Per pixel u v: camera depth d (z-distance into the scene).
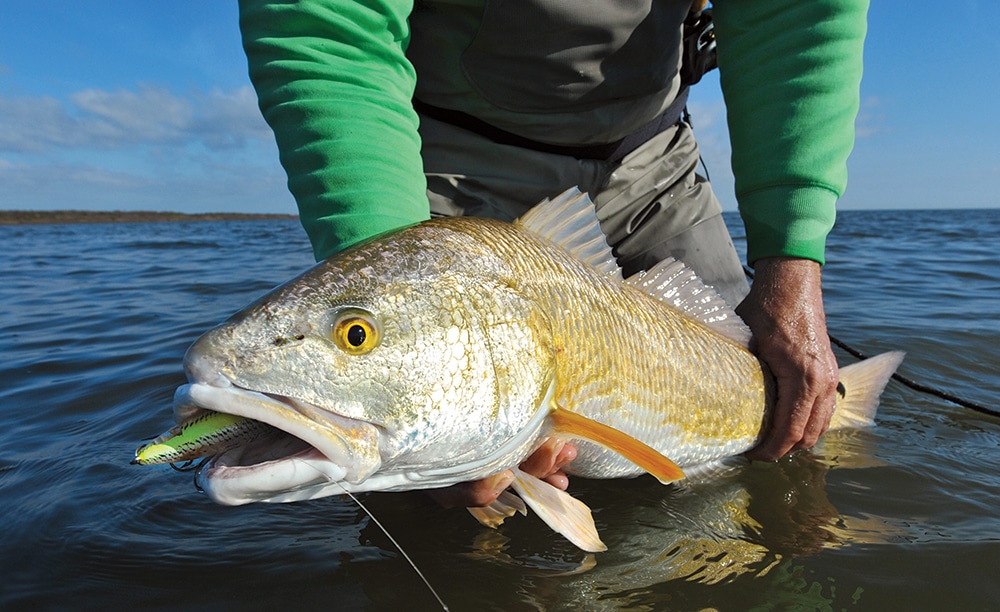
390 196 0.56
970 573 0.52
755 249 0.72
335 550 0.55
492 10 0.71
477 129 0.82
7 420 0.89
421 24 0.75
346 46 0.57
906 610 0.47
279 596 0.49
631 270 0.98
